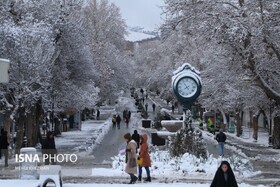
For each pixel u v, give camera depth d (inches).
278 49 1290.6
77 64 1926.7
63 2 1771.7
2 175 997.8
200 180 898.1
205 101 2319.1
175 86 1069.8
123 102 5260.8
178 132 1066.7
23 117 1480.1
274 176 1021.2
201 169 991.0
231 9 1289.4
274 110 1781.5
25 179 872.9
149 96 5915.4
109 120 3221.0
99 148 1707.7
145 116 3115.2
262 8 1254.9
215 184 532.4
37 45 1460.4
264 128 3011.8
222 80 1638.8
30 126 1582.2
